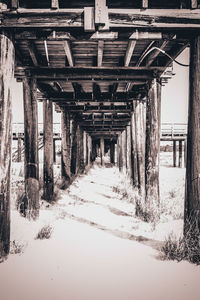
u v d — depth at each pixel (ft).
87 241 12.05
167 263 9.66
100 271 9.07
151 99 16.22
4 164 9.61
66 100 22.85
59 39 10.46
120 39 10.39
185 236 10.14
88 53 14.82
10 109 9.94
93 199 23.18
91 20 9.86
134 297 7.46
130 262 9.78
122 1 10.61
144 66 15.80
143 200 17.03
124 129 48.65
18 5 9.95
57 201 21.25
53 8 9.90
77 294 7.60
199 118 9.68
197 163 9.73
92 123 41.60
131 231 13.61
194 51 10.03
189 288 7.89
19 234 12.51
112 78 17.31
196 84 9.80
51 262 9.73
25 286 8.01
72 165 37.29
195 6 9.85
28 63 15.72
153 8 10.78
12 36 10.33
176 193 24.71
